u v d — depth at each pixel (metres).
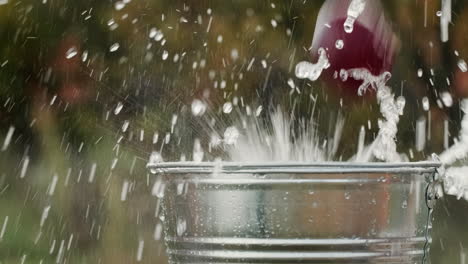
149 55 8.76
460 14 8.76
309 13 8.63
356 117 7.65
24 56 8.91
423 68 8.71
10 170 9.13
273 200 3.45
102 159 8.77
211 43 8.70
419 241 3.67
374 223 3.49
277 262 3.48
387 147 4.45
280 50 8.59
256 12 8.73
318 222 3.45
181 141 7.99
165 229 3.81
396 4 8.66
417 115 8.66
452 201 8.77
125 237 8.51
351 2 4.19
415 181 3.61
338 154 7.63
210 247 3.55
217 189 3.51
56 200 8.81
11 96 8.96
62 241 8.64
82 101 8.88
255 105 8.23
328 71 4.23
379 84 4.26
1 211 8.92
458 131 8.62
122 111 8.73
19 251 8.62
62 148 8.86
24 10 8.88
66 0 8.88
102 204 8.73
